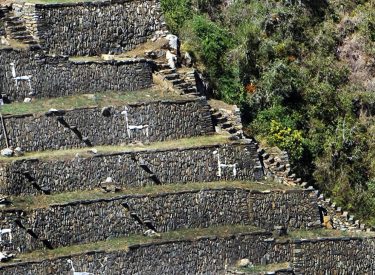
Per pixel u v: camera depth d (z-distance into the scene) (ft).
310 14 600.80
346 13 611.47
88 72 516.32
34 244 469.98
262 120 558.56
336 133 571.69
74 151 493.77
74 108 499.10
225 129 523.70
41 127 492.95
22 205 472.03
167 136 511.81
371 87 590.96
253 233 490.49
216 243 485.15
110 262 470.80
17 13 524.52
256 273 483.10
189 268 481.05
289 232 506.07
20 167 478.59
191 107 515.91
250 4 590.96
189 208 492.54
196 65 556.10
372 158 572.51
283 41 584.40
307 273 499.10
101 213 480.23
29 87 508.53
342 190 561.02
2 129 488.02
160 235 485.15
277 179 521.65
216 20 583.99
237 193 499.51
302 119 568.82
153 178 497.46
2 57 504.84
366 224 552.82
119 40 537.65
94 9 533.55
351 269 506.89
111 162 491.72
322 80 583.17
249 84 565.53
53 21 526.16
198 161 504.43
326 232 510.99
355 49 600.39
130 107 506.48
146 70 525.75
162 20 545.03
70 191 485.56
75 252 467.52
